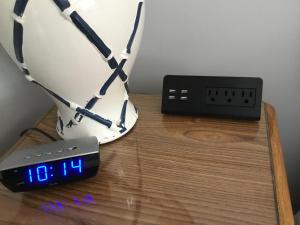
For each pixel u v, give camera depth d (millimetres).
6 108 578
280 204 379
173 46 650
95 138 453
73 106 449
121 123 499
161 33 638
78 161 406
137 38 419
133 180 433
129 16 379
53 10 330
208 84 528
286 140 729
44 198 416
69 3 328
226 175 428
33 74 410
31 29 342
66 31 346
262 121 528
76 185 430
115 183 430
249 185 410
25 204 410
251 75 650
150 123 542
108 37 372
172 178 431
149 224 369
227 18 595
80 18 340
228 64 648
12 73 574
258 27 593
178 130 522
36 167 394
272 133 501
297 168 773
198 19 607
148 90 723
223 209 379
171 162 458
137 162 463
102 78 417
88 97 441
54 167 400
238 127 519
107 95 450
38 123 571
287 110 682
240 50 626
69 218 387
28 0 322
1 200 417
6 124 586
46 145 441
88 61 383
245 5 575
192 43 638
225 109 524
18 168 388
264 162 446
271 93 665
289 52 607
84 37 358
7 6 331
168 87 543
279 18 575
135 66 694
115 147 493
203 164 450
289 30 583
